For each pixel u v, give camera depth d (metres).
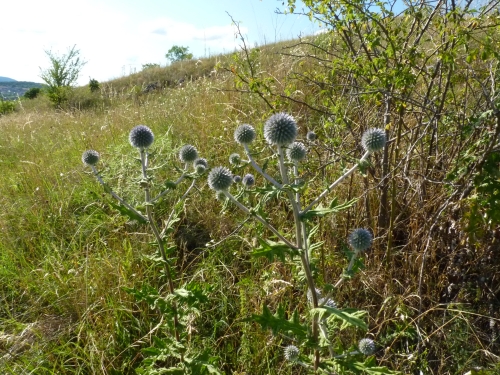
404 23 0.82
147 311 0.80
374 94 0.81
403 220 0.84
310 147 0.99
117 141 1.54
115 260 0.91
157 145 1.28
